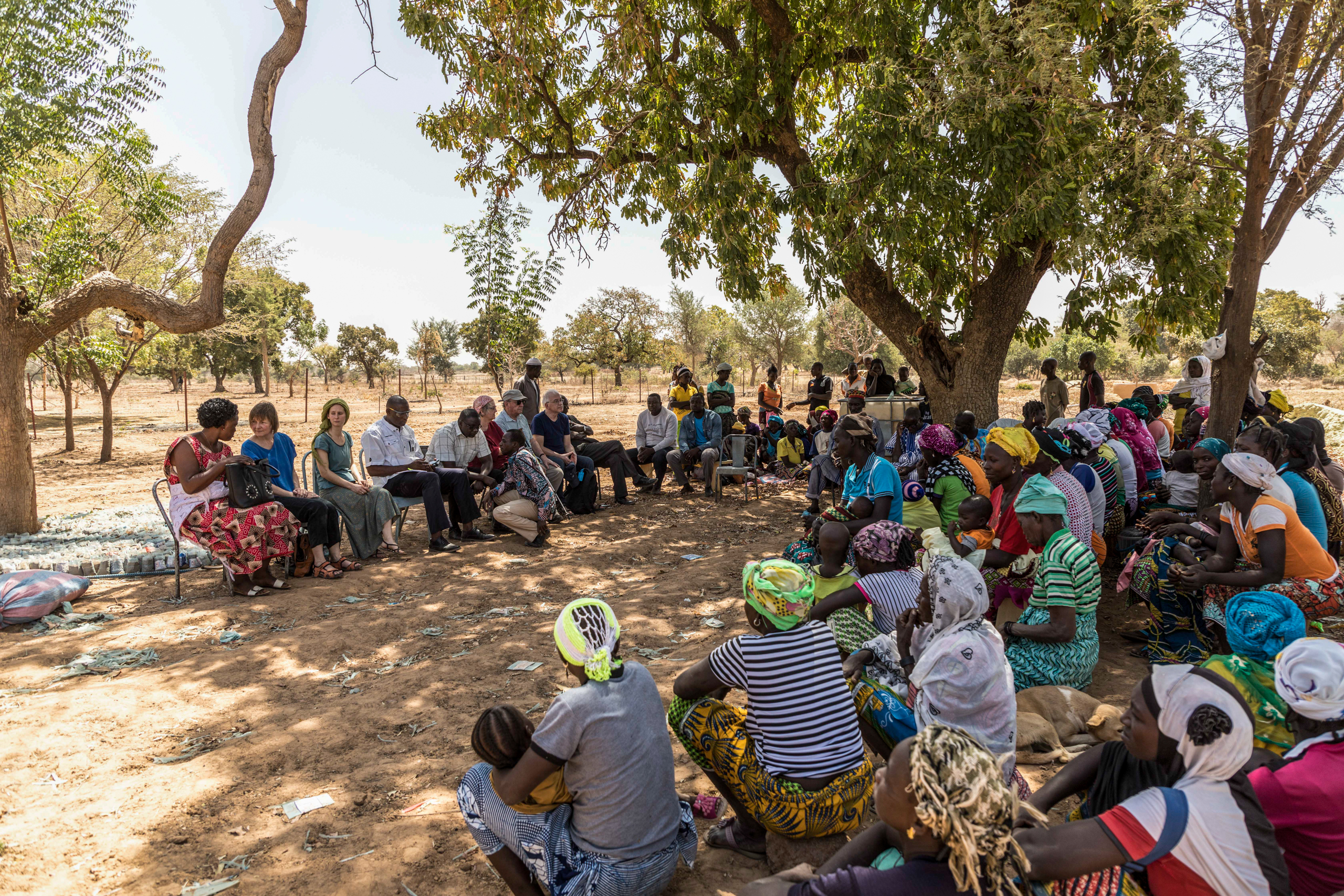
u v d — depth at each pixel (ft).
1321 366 152.15
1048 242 35.19
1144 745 7.40
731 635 20.44
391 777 13.79
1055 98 29.09
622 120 39.42
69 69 32.99
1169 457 32.27
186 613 22.49
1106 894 7.02
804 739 10.25
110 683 17.69
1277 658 8.39
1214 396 21.71
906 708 11.87
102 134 34.30
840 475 31.83
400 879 10.96
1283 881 6.73
